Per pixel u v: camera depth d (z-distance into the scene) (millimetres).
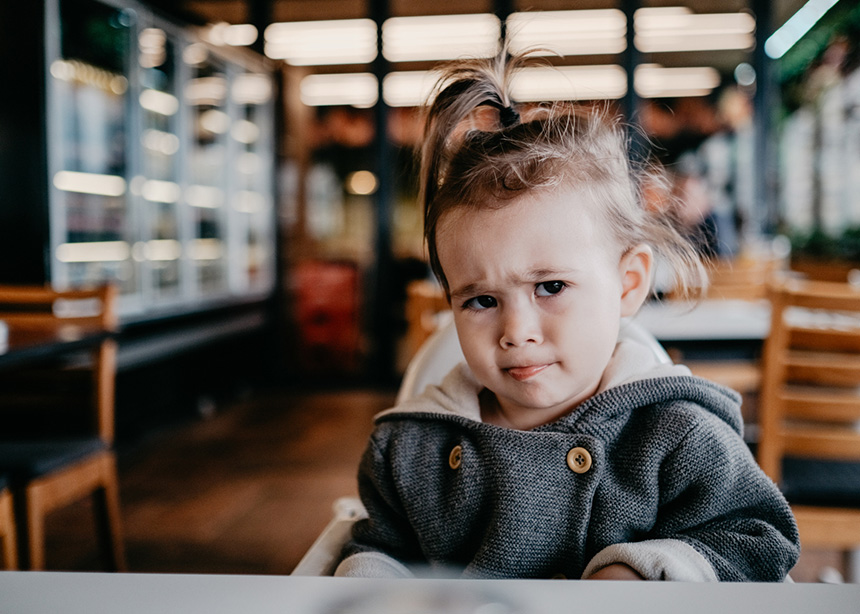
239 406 4559
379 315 5145
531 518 594
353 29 5074
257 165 5328
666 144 4910
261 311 5238
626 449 614
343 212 5500
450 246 591
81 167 3443
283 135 5309
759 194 4887
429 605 310
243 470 3160
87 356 2865
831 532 1308
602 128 658
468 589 331
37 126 2977
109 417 1896
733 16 4793
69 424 2293
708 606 314
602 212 596
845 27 4180
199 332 4254
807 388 1862
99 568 2121
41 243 3004
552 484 600
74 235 3408
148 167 4105
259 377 5297
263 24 5113
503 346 573
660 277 1854
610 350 593
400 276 5117
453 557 638
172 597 332
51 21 3018
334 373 5289
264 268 5336
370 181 5262
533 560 593
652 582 340
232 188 5074
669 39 4828
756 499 583
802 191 4734
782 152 4859
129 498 2791
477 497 623
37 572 364
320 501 2750
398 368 5176
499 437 625
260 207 5344
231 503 2730
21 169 2982
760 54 4801
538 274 560
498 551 592
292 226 5441
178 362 4184
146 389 3850
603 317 581
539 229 561
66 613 319
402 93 5059
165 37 4137
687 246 725
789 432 1510
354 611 305
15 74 2951
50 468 1601
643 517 586
